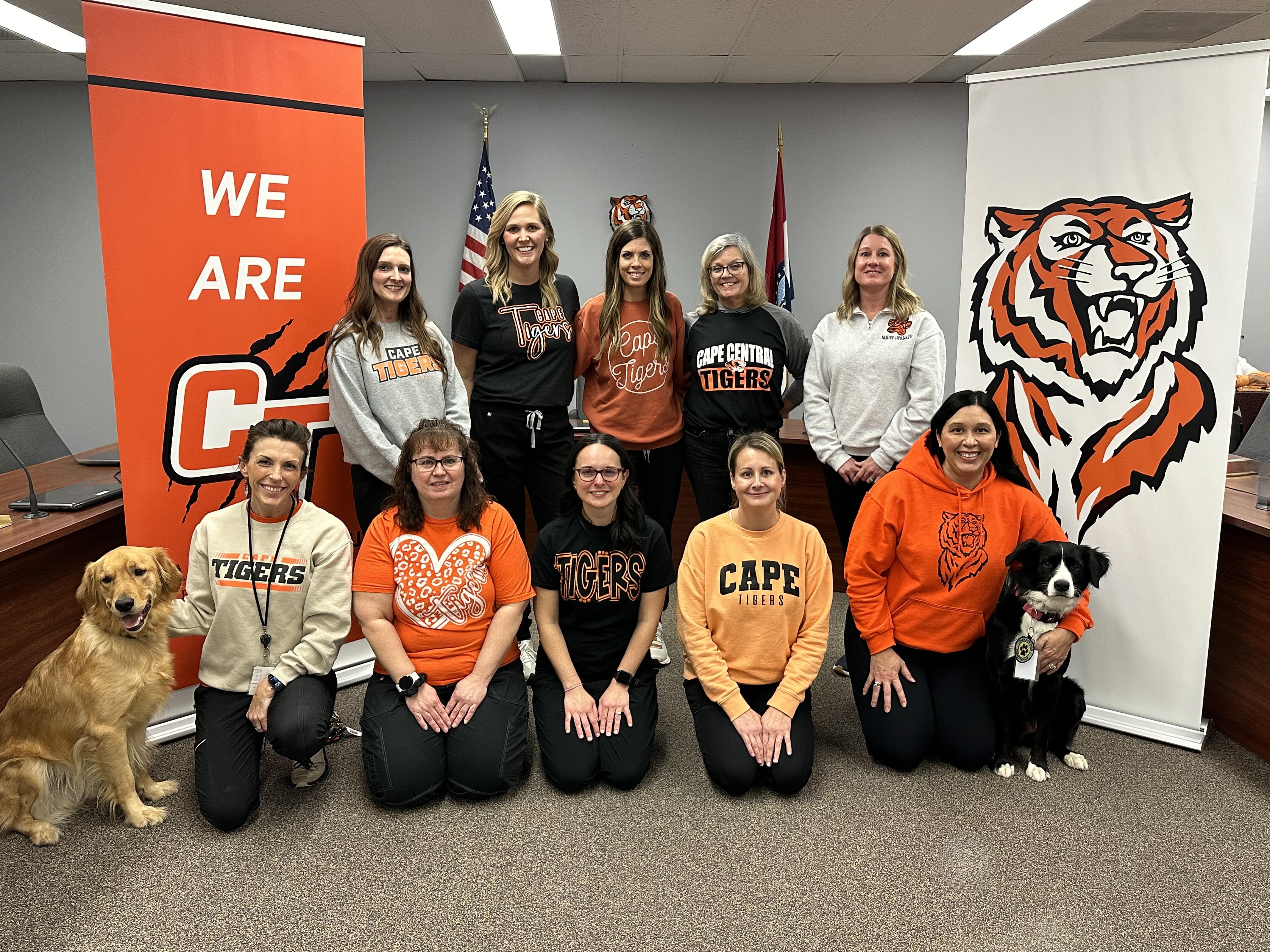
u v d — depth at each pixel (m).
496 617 2.08
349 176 2.48
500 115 5.07
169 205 2.17
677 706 2.55
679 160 5.12
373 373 2.33
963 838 1.85
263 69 2.28
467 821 1.92
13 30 4.04
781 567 2.09
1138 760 2.20
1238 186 2.04
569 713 2.07
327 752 2.25
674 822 1.91
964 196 5.13
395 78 4.96
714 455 2.67
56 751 1.82
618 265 2.60
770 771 2.00
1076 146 2.23
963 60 4.54
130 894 1.66
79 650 1.81
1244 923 1.58
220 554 1.97
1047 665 2.04
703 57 4.48
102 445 5.38
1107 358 2.25
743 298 2.67
